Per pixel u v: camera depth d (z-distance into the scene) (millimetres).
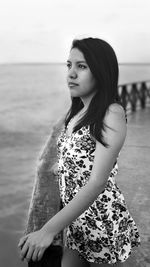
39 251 1143
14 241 17219
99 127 1247
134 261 2439
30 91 111562
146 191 3924
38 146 38312
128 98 12594
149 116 11219
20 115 61750
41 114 63062
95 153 1260
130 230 1521
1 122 54250
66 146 1361
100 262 1440
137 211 3346
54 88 124188
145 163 5199
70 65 1328
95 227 1401
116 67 1305
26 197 24453
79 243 1461
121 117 1266
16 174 29359
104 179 1229
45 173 2090
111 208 1402
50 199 2014
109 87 1276
